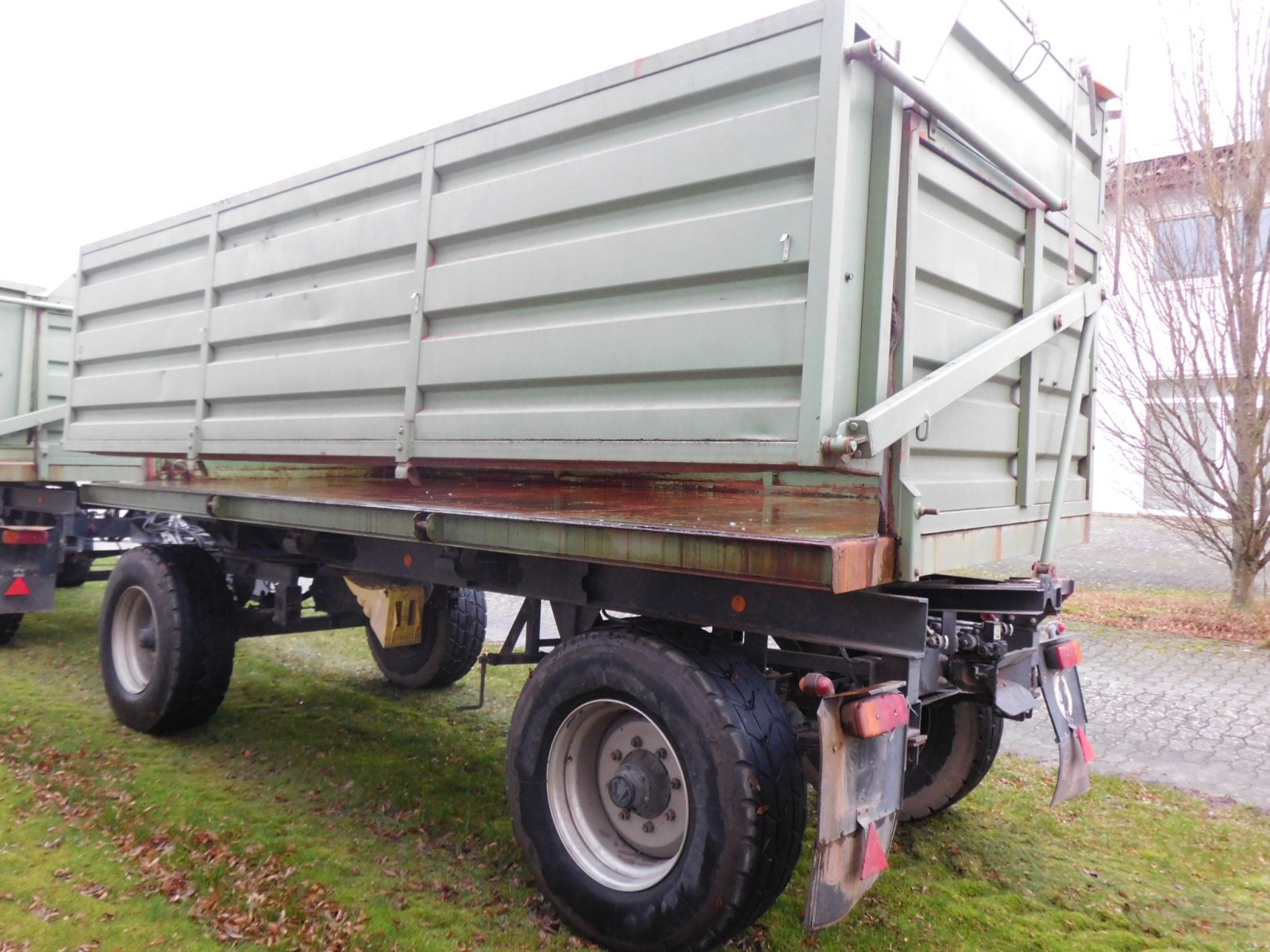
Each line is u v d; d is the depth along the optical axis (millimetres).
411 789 3895
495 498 3348
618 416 2688
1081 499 3652
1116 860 3406
